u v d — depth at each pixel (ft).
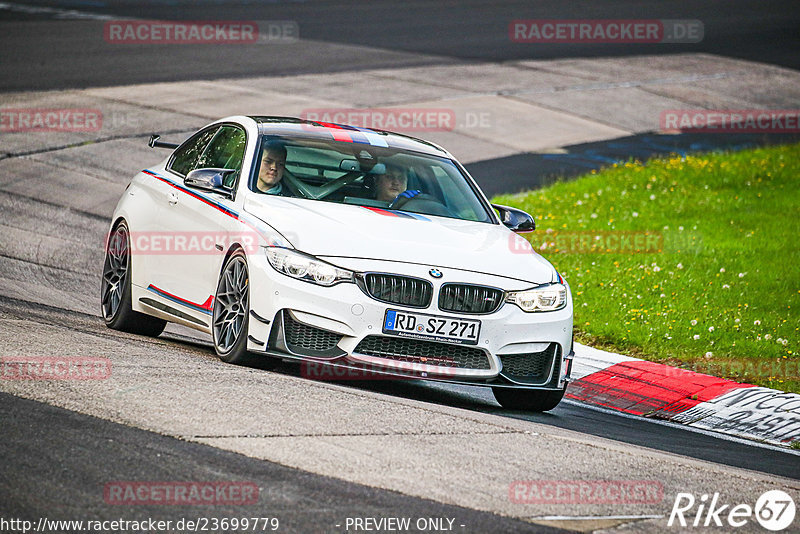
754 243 165.07
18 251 135.74
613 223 176.96
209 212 91.04
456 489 56.54
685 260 153.38
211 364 81.25
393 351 80.23
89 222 160.04
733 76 351.46
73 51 297.53
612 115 286.87
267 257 81.30
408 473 58.18
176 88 261.44
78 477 52.08
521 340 83.25
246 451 58.49
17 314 95.91
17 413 61.16
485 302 82.43
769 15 492.95
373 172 94.32
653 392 103.81
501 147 241.96
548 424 83.46
